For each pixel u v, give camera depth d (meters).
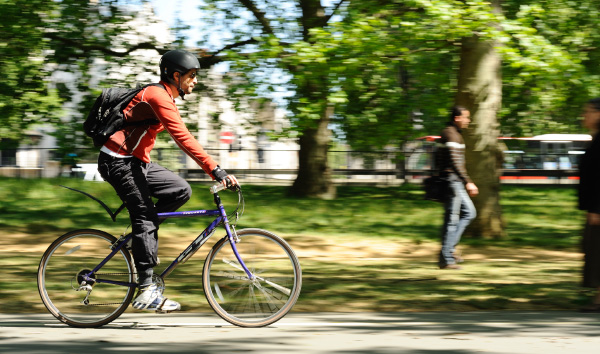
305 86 12.59
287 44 12.03
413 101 15.21
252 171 27.03
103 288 5.04
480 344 4.40
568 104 13.90
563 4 12.41
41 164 25.05
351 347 4.31
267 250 5.04
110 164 4.81
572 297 6.19
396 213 16.38
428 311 5.77
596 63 13.37
